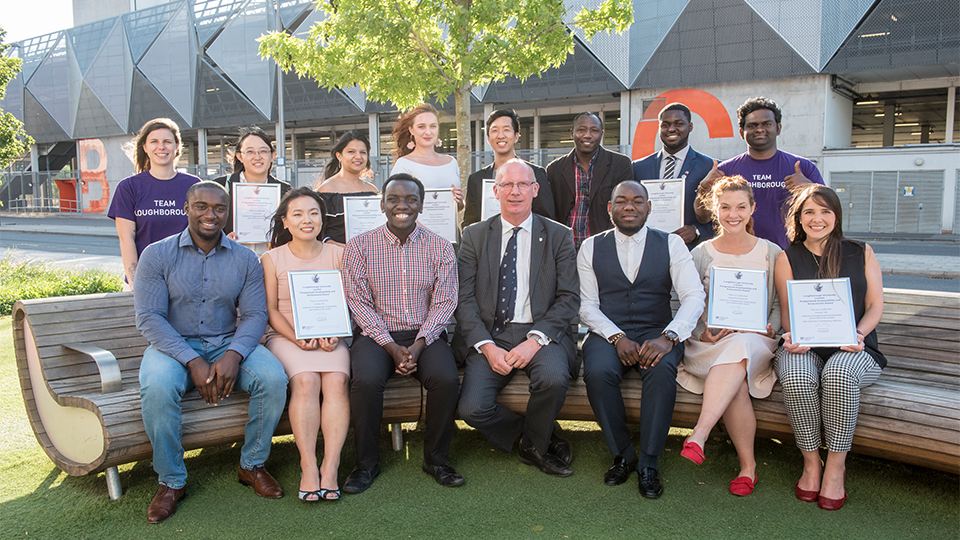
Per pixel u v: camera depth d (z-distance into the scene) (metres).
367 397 3.25
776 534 2.80
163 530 2.85
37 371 3.43
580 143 4.55
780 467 3.49
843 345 3.19
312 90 28.48
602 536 2.79
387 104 27.66
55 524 2.90
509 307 3.70
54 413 3.34
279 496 3.16
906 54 19.12
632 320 3.67
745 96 21.62
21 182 41.34
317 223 3.60
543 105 27.81
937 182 19.39
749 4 20.34
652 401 3.30
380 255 3.59
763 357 3.28
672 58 21.94
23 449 3.70
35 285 8.58
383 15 7.74
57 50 37.34
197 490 3.24
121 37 34.12
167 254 3.26
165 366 3.04
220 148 40.66
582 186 4.66
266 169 4.72
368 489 3.27
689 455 3.09
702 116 22.17
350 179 4.77
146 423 2.94
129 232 4.21
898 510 3.01
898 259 14.08
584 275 3.80
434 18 8.31
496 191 3.73
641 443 3.31
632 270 3.70
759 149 4.45
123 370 3.62
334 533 2.82
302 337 3.36
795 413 3.11
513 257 3.72
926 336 3.68
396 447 3.78
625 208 3.58
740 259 3.68
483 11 7.48
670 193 4.32
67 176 39.50
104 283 9.06
